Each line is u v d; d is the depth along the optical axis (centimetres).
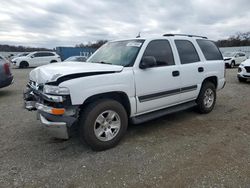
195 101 521
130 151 348
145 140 389
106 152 346
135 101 380
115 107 354
